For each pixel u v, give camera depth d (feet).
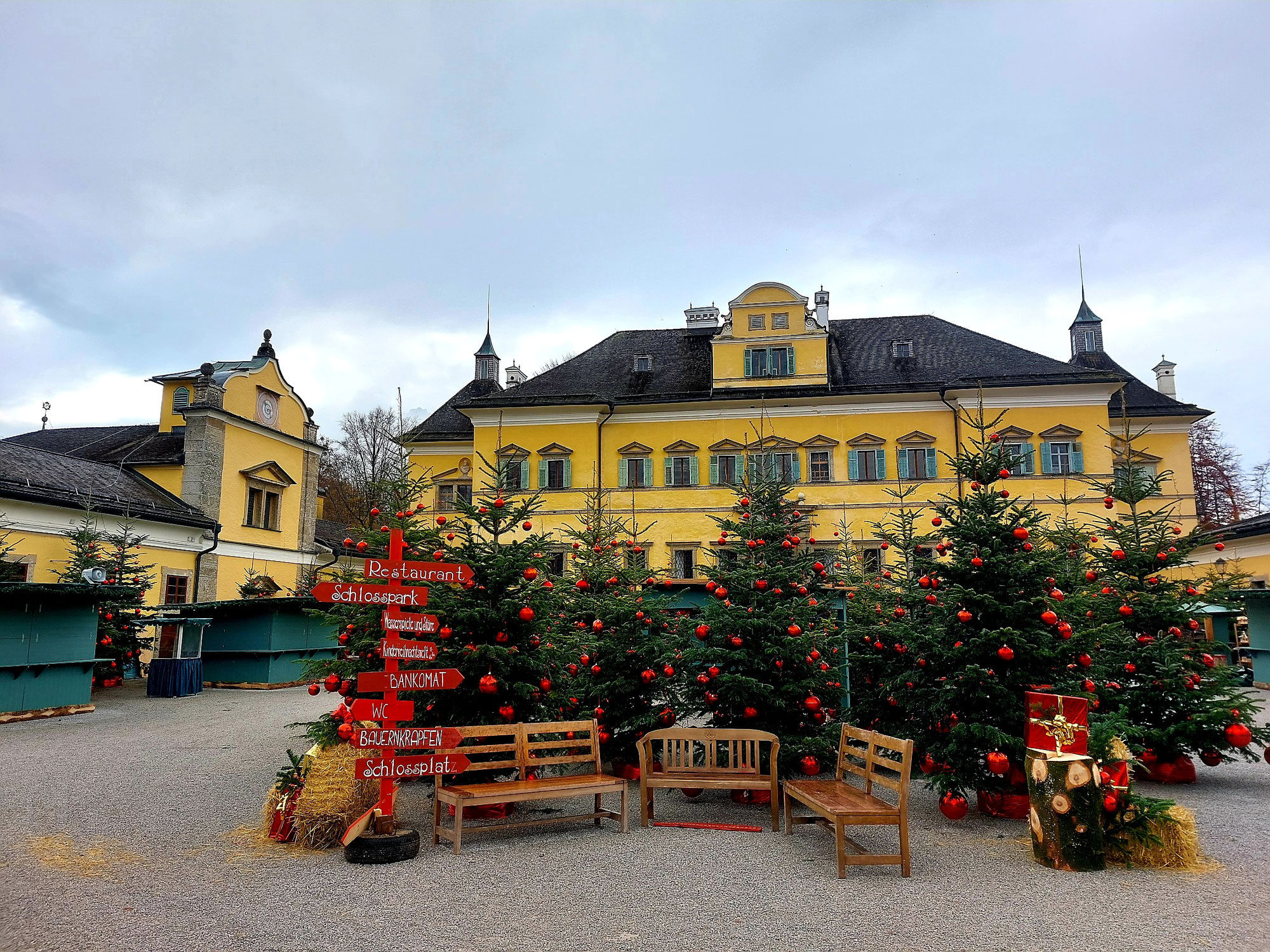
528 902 20.22
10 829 27.07
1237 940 17.75
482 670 30.09
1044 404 114.11
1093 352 146.00
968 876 22.36
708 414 123.13
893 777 37.19
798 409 121.19
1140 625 36.91
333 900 20.38
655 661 34.99
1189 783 35.24
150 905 19.95
